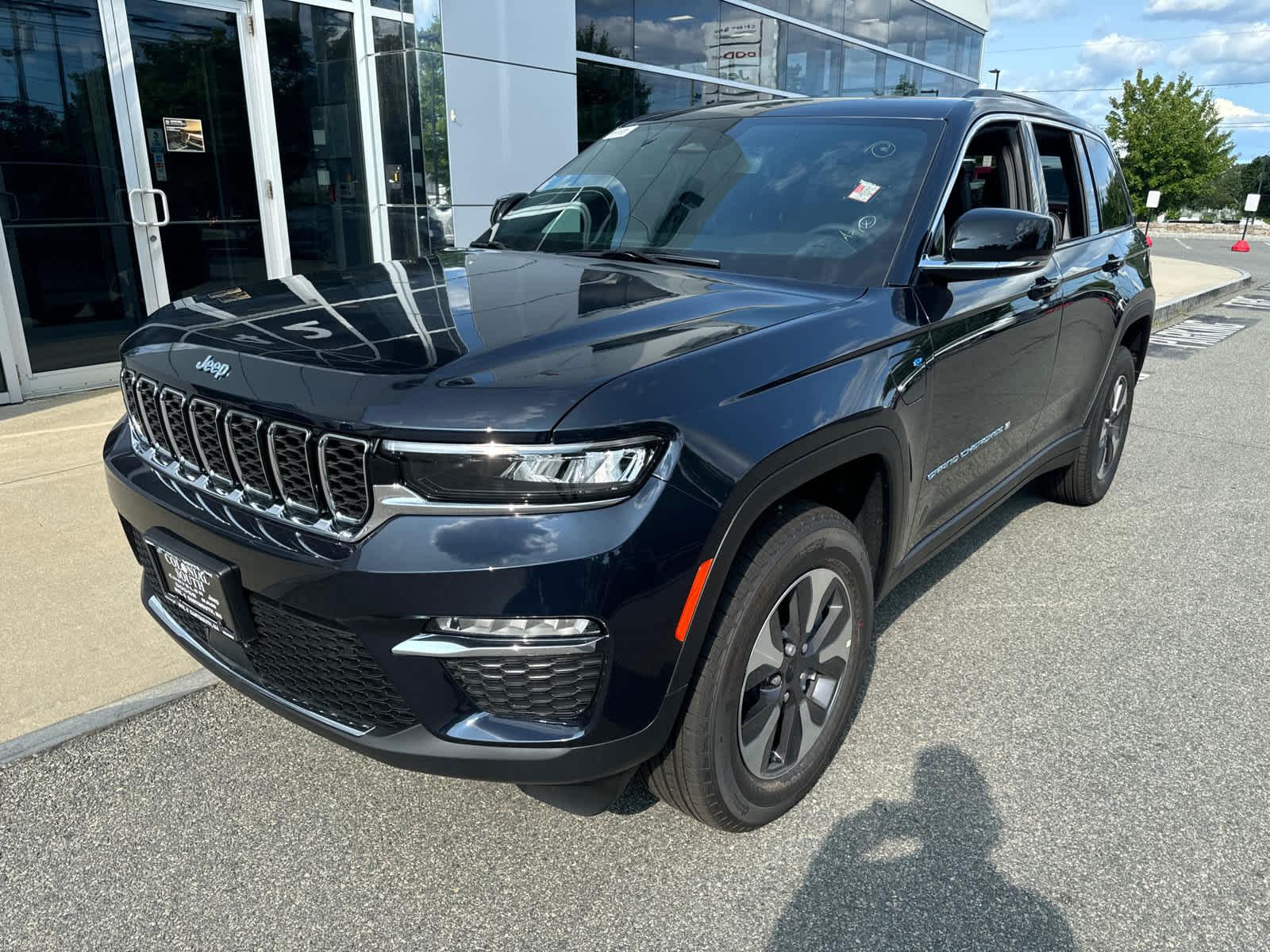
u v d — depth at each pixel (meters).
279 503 1.89
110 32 5.80
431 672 1.74
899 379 2.33
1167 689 2.96
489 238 3.26
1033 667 3.08
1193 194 47.41
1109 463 4.64
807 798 2.39
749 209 2.82
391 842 2.21
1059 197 3.68
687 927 1.96
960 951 1.91
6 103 5.45
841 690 2.39
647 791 2.42
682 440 1.76
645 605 1.73
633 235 2.93
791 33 12.34
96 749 2.51
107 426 5.24
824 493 2.47
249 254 6.74
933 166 2.74
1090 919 2.00
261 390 1.85
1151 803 2.39
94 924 1.94
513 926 1.96
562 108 7.85
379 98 7.02
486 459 1.65
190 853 2.15
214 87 6.35
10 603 3.23
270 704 2.04
